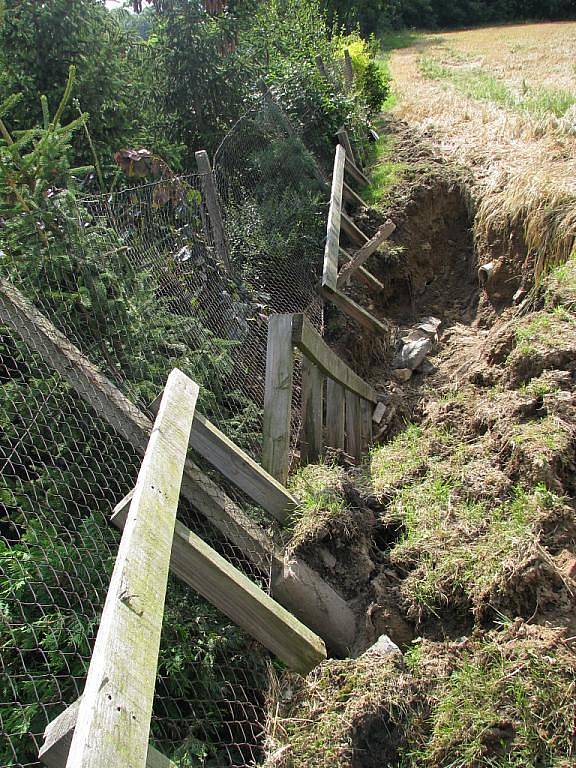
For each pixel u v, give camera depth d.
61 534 2.73
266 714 2.43
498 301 6.47
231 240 5.77
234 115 7.50
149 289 3.77
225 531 2.80
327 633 2.79
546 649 2.40
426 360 6.30
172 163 6.64
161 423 2.22
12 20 5.45
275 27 9.79
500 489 3.24
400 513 3.28
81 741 1.17
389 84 13.28
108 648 1.37
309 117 8.45
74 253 3.17
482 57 16.53
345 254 6.82
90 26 5.80
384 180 8.16
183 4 7.09
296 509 2.99
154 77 7.38
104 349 3.19
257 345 4.87
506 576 2.68
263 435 3.30
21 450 2.94
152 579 1.65
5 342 3.21
